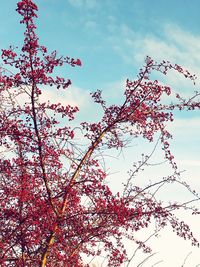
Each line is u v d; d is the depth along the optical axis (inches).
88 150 332.8
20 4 291.9
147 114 340.2
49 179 331.6
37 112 313.6
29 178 323.3
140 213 321.4
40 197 322.7
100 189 309.7
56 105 313.9
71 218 321.4
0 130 312.3
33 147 318.0
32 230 312.8
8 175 321.7
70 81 303.9
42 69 300.2
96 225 335.6
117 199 316.5
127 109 337.7
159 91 333.7
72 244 343.9
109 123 339.3
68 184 321.7
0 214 318.0
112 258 354.9
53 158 319.3
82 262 363.9
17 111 314.0
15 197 319.6
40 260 317.1
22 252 316.2
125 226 332.5
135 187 338.3
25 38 299.0
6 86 303.9
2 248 319.0
